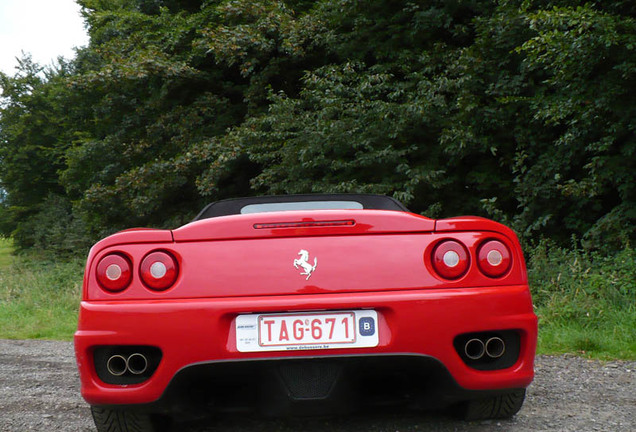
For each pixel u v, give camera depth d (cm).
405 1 1227
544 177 995
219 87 1638
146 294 247
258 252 250
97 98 1822
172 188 1516
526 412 314
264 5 1475
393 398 269
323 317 245
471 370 248
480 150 1060
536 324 256
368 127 1097
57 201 2933
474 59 1034
